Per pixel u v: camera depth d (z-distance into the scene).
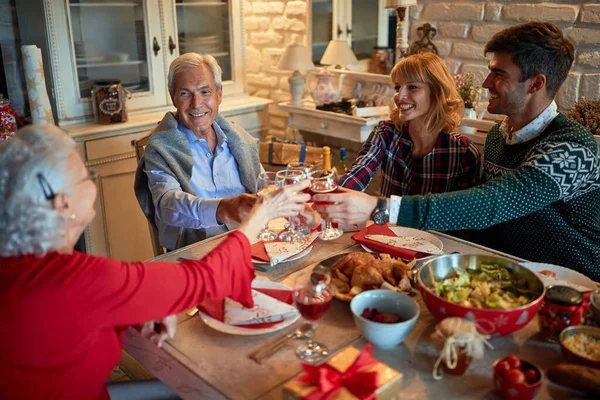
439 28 2.67
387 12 3.06
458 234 1.86
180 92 1.90
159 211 1.79
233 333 1.12
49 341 0.94
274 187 1.43
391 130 1.99
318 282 1.05
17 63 2.95
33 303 0.92
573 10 2.23
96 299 0.95
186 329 1.16
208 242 1.59
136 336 1.14
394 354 1.06
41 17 2.66
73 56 2.74
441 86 1.81
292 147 2.88
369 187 3.21
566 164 1.43
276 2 3.48
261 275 1.38
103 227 2.88
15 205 0.91
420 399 0.94
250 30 3.71
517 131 1.62
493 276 1.20
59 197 0.94
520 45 1.50
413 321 1.05
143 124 2.86
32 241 0.93
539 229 1.61
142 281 0.99
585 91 2.27
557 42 1.49
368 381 0.89
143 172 1.91
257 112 3.40
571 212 1.59
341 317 1.20
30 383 0.96
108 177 2.83
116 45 2.93
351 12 3.21
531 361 1.04
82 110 2.83
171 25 3.04
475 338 0.97
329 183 1.43
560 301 1.07
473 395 0.95
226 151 2.06
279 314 1.16
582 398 0.93
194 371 1.01
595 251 1.57
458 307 1.03
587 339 1.02
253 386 0.97
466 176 1.90
